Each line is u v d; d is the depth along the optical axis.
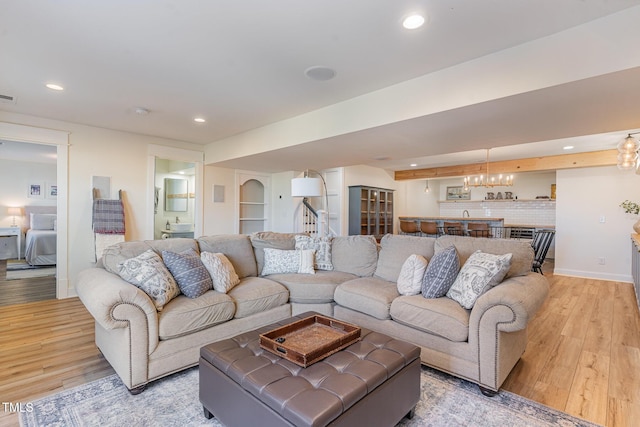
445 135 3.23
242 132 4.49
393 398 1.62
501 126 2.89
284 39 2.06
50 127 3.91
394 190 8.24
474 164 6.84
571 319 3.44
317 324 2.09
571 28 1.92
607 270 5.43
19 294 4.23
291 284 2.99
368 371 1.54
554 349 2.70
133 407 1.88
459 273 2.50
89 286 2.18
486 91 2.26
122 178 4.50
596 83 1.95
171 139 4.96
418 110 2.61
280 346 1.68
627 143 3.57
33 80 2.72
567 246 5.77
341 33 1.99
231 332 2.49
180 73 2.57
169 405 1.91
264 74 2.58
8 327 3.09
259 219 6.34
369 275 3.32
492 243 2.67
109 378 2.19
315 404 1.30
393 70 2.49
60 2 1.70
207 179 5.41
